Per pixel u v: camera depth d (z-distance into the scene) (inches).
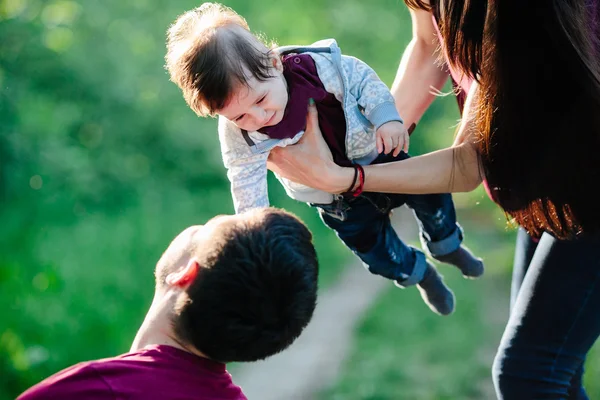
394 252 146.2
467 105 128.0
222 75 116.7
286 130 125.6
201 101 120.4
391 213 146.8
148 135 578.9
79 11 530.6
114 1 551.5
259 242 90.7
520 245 143.3
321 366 372.5
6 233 391.9
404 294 500.7
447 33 118.1
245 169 127.7
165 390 90.2
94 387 88.8
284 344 92.4
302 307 92.1
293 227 93.8
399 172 128.2
